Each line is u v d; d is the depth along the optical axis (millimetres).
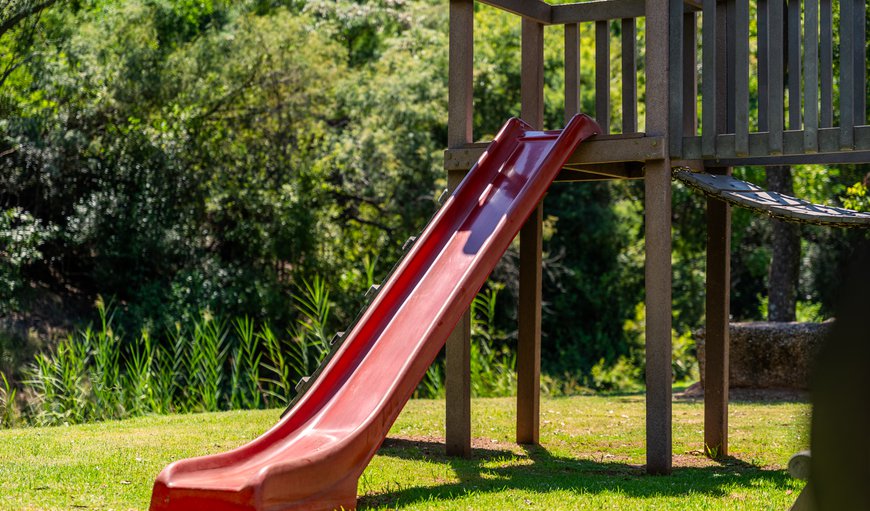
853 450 1035
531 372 8766
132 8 20750
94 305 18969
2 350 16500
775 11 6715
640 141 6980
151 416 11195
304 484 5023
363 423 5461
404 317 6414
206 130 20578
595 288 25703
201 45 20828
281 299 20109
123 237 19141
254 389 14039
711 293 8172
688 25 8344
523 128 8047
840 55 6547
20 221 18625
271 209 20422
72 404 12203
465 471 7121
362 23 25703
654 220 6938
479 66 22766
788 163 8078
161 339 18859
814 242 19594
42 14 18516
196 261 19594
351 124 22344
